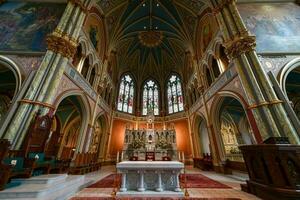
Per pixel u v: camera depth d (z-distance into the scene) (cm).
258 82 803
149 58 2656
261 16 1108
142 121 2425
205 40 1485
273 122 689
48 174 726
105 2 1513
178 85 2505
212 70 1355
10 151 618
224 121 1928
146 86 2725
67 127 1853
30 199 428
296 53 903
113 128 2127
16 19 1083
